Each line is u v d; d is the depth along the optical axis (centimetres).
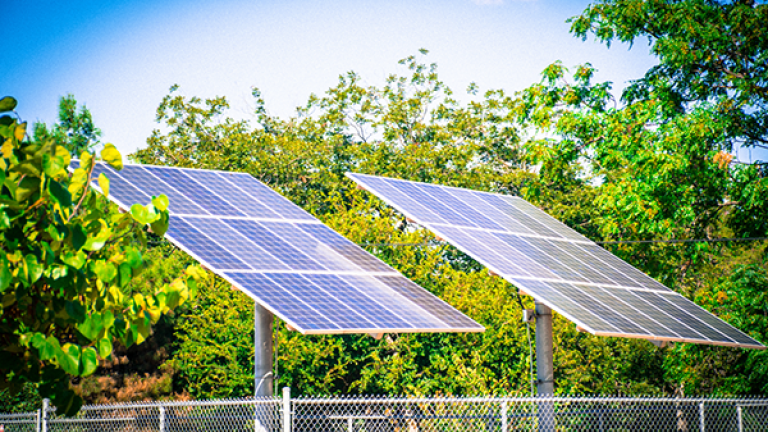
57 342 642
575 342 2764
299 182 3950
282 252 1462
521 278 1422
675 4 2369
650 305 1603
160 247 3080
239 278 1302
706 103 2283
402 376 2747
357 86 4281
